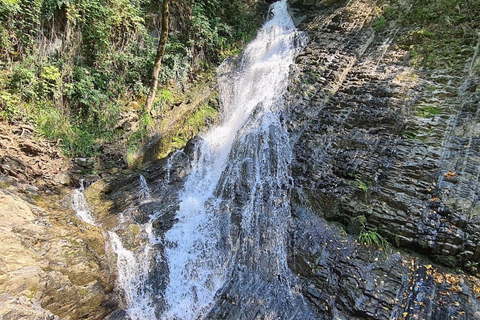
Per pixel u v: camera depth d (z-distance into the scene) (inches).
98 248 180.2
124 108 309.6
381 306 151.2
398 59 293.7
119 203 237.6
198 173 279.1
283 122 276.4
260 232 206.2
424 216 175.3
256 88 349.7
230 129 324.8
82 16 294.8
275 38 415.2
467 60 251.9
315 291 168.9
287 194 225.0
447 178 183.8
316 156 236.8
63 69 280.8
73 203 227.5
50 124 260.5
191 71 373.1
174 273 196.4
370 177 203.9
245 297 175.0
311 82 307.3
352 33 360.8
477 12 287.4
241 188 242.1
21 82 252.7
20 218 167.0
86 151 270.2
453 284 151.4
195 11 390.9
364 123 241.8
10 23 256.1
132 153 292.8
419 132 215.6
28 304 116.6
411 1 350.0
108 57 313.7
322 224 199.6
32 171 227.0
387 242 178.2
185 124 329.1
